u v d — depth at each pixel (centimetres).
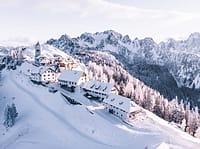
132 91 15888
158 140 8981
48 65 16588
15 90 14200
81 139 9169
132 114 11056
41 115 10962
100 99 12888
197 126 13050
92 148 8569
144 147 8362
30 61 19638
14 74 17375
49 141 9075
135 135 9362
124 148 8538
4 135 9838
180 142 9556
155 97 15938
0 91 14425
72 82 13838
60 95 12506
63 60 19062
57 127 9950
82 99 12762
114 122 10494
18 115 11262
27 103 12294
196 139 10719
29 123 10369
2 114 11719
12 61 19875
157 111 14538
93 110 11406
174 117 14025
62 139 9175
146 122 11144
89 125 10012
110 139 9162
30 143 8962
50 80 14975
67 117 10731
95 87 13238
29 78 15700
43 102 12250
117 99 11544
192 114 14038
